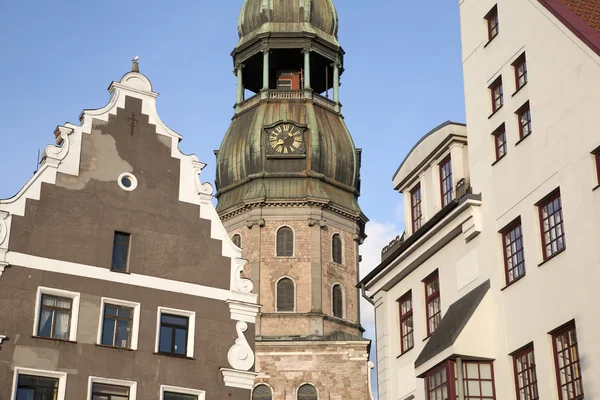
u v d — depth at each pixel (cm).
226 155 8956
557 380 2745
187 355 3631
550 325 2781
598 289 2630
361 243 8894
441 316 3294
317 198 8550
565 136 2836
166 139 3916
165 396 3538
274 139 8819
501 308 2994
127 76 3931
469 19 3428
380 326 3650
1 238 3444
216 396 3622
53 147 3659
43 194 3575
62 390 3356
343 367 8019
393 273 3594
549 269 2822
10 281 3409
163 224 3769
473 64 3350
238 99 9169
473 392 2959
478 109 3275
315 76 9494
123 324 3569
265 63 8931
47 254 3503
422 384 3281
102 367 3453
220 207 8838
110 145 3781
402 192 3722
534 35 3041
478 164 3219
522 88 3067
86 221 3619
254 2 9112
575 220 2748
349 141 9031
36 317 3406
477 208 3164
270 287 8331
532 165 2961
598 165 2712
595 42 2773
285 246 8469
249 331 3778
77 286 3512
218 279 3794
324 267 8431
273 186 8675
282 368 8019
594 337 2616
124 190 3741
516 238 3003
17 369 3309
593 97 2748
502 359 2950
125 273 3619
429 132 3525
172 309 3659
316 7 9069
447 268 3300
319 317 8212
